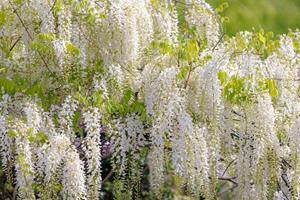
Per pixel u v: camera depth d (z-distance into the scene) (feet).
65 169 20.45
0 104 20.88
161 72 21.27
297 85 23.39
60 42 20.83
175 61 21.84
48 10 21.09
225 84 21.49
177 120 21.35
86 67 21.65
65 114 20.99
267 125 21.83
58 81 21.47
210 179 22.04
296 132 22.45
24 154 20.16
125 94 21.75
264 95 21.83
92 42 21.63
